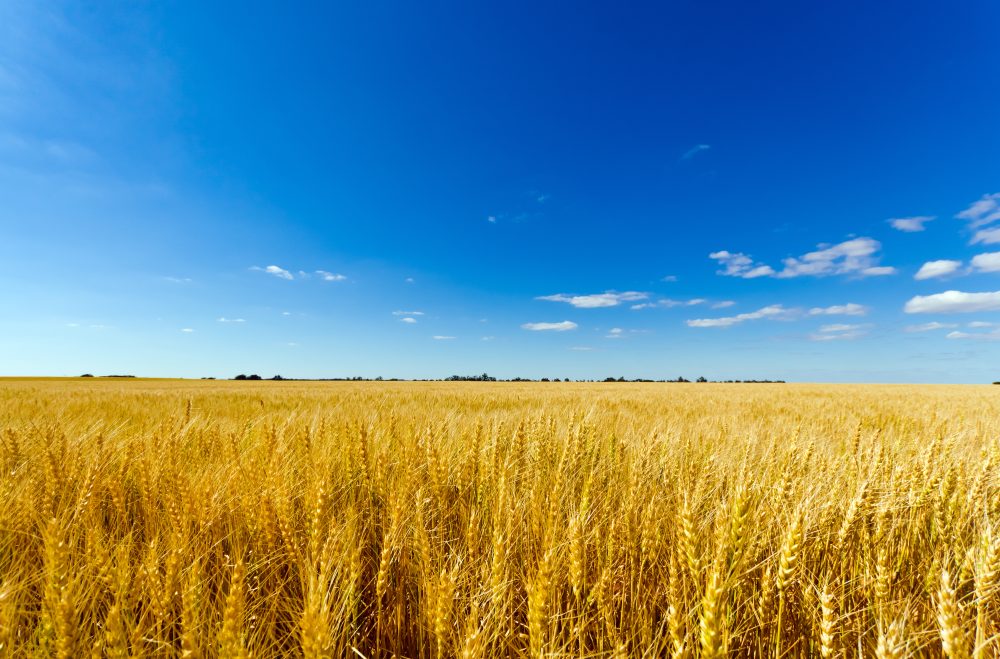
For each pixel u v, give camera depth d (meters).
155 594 1.79
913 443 4.41
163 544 2.29
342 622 1.85
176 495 2.68
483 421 5.52
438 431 4.66
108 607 1.95
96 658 1.57
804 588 1.89
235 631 1.46
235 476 3.11
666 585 2.13
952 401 17.02
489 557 2.37
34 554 2.42
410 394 20.75
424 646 2.06
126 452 3.60
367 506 3.32
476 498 3.37
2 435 3.82
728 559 1.91
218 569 2.28
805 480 3.12
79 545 2.33
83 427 5.27
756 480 3.08
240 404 12.44
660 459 4.00
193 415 5.86
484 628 1.72
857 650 1.75
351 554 2.14
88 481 2.77
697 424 6.88
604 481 3.93
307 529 2.56
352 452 4.06
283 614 2.16
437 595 1.82
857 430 4.68
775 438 4.62
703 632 1.42
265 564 2.34
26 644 1.66
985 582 1.53
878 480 3.03
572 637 1.80
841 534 2.26
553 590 1.92
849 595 1.99
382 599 2.31
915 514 2.67
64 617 1.56
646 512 2.55
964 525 2.55
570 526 2.19
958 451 3.75
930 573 2.03
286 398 16.25
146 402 12.13
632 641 1.91
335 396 18.05
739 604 1.94
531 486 3.36
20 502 2.68
